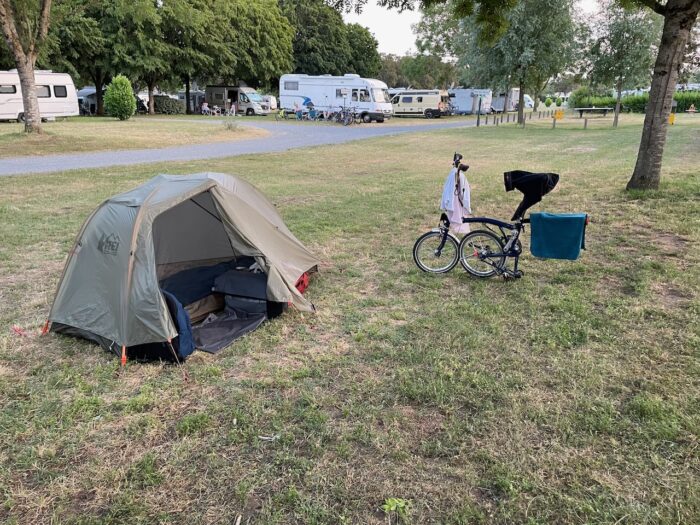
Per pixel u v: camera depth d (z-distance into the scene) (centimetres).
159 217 535
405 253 686
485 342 429
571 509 257
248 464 295
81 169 1433
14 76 2914
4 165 1495
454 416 332
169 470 291
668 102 950
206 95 4694
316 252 694
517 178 545
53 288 573
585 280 566
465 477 280
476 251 580
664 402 336
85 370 401
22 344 443
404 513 257
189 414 341
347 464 293
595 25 3034
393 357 411
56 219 872
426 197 1068
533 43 2916
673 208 856
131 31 3794
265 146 2125
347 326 470
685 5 863
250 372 396
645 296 511
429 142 2327
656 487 269
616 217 827
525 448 301
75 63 3772
